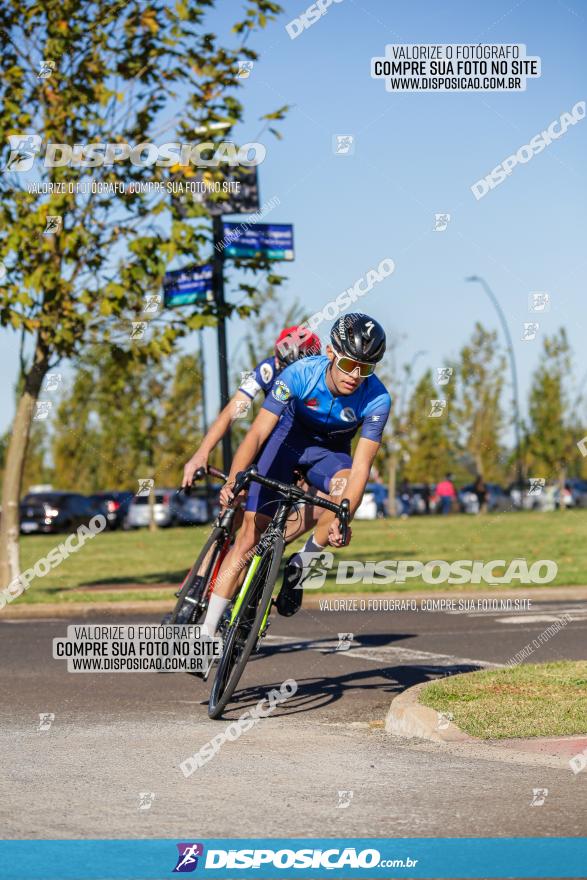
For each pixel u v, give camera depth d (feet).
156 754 43.68
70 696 58.08
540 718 47.85
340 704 55.52
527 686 55.06
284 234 110.63
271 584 50.16
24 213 101.65
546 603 106.22
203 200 106.11
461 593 109.60
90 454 429.79
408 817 34.58
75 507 330.54
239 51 103.30
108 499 340.59
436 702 51.01
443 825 33.78
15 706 55.21
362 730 49.06
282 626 89.51
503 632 83.82
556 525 255.09
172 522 342.23
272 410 51.57
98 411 303.07
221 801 36.45
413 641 79.00
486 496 363.56
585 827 33.50
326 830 33.40
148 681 62.85
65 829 33.63
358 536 227.20
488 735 45.32
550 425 393.29
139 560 176.65
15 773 40.42
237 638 51.13
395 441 372.79
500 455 375.66
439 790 37.73
